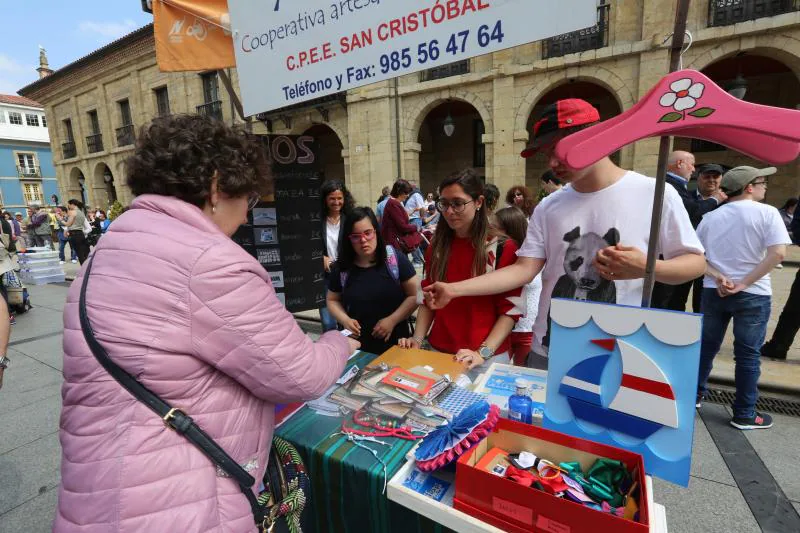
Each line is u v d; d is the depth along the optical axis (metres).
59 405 3.02
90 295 0.74
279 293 2.68
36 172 32.50
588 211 1.33
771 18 6.77
